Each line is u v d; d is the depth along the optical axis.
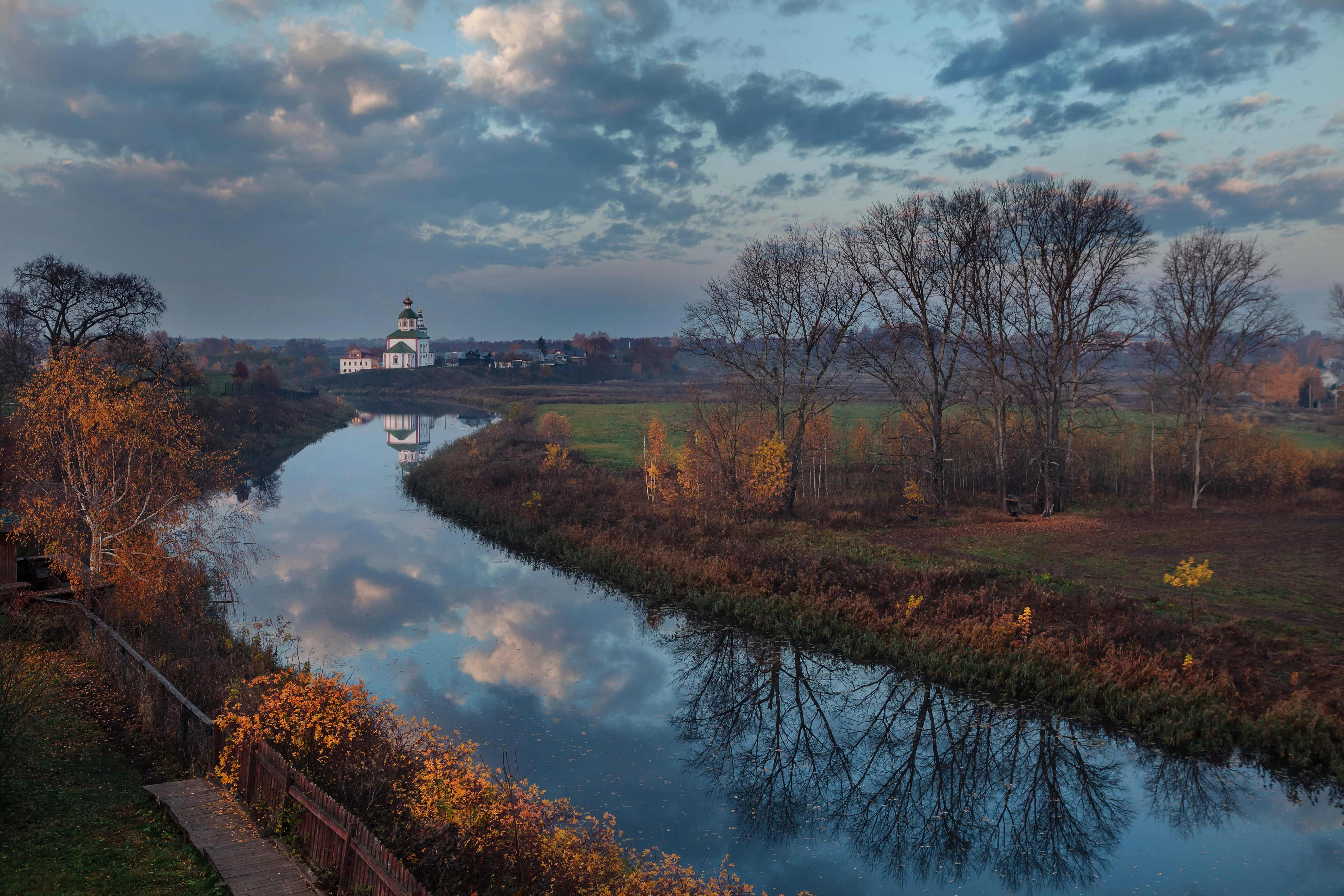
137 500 20.48
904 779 16.12
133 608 19.19
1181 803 14.93
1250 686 17.69
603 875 9.32
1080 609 22.38
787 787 15.70
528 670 21.34
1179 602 23.03
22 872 8.23
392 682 20.03
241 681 14.05
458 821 9.40
